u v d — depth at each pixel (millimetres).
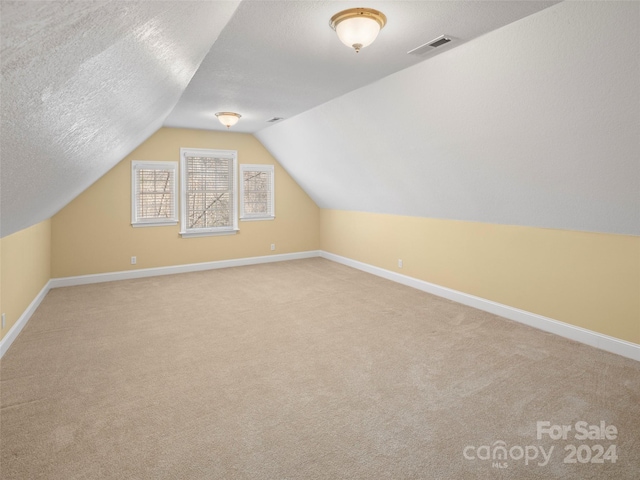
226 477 1800
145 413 2318
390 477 1805
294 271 6234
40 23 651
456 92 3043
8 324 3305
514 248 3969
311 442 2059
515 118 2889
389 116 3812
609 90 2273
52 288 5184
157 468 1854
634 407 2373
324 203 7066
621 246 3129
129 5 866
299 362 3012
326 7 2184
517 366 2934
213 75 3377
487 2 2107
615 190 2828
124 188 5660
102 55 1079
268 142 6379
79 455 1941
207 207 6332
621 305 3145
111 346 3301
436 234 4891
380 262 5906
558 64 2350
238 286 5309
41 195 2537
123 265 5719
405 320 3963
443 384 2668
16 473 1810
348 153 4930
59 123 1376
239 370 2877
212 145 6258
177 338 3484
